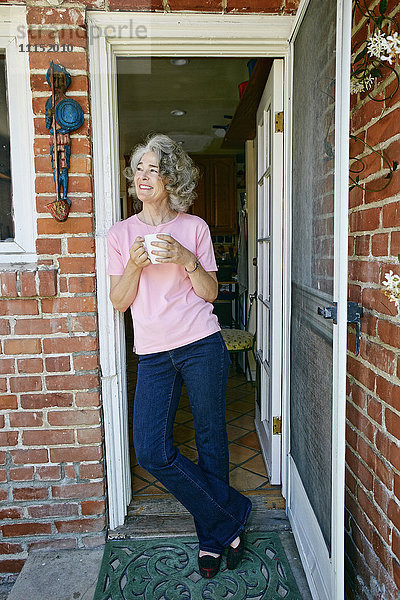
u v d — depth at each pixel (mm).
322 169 1400
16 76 1748
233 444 2666
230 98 4109
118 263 1687
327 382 1380
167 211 1711
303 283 1680
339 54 1179
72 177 1751
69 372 1825
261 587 1634
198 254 1694
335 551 1295
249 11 1780
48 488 1876
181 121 4812
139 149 1651
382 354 1314
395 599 1245
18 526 1886
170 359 1613
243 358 3992
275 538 1888
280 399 2146
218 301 4824
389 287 1112
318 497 1501
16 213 1804
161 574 1704
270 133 2154
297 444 1831
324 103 1363
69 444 1858
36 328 1799
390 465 1275
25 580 1719
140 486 2264
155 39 1803
